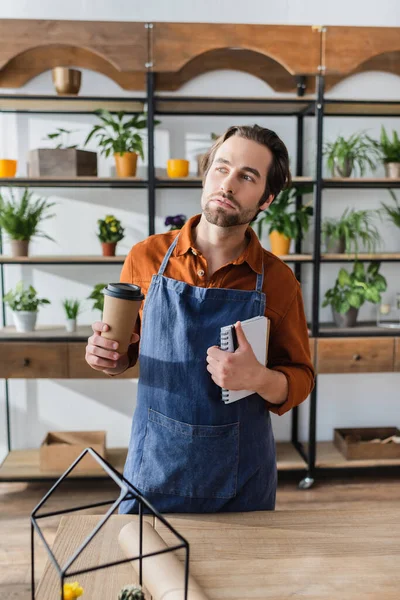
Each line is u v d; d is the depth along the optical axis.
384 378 3.44
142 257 1.38
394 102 2.92
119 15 3.09
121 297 1.06
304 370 1.37
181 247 1.34
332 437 3.46
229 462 1.26
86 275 3.27
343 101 2.89
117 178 2.85
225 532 1.04
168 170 2.97
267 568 0.93
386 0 3.19
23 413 3.31
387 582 0.90
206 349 1.26
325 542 1.01
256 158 1.21
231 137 1.23
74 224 3.23
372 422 3.47
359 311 3.39
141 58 2.77
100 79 3.17
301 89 3.22
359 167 3.29
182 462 1.26
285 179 1.31
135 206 3.25
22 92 3.15
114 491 3.00
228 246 1.32
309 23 3.18
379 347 2.98
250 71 3.21
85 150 3.02
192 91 3.21
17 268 3.23
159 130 3.21
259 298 1.29
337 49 2.83
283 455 3.20
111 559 0.95
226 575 0.91
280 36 2.80
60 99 2.81
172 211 3.25
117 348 1.10
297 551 0.98
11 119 3.15
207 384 1.25
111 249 2.98
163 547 0.91
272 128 3.27
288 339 1.38
